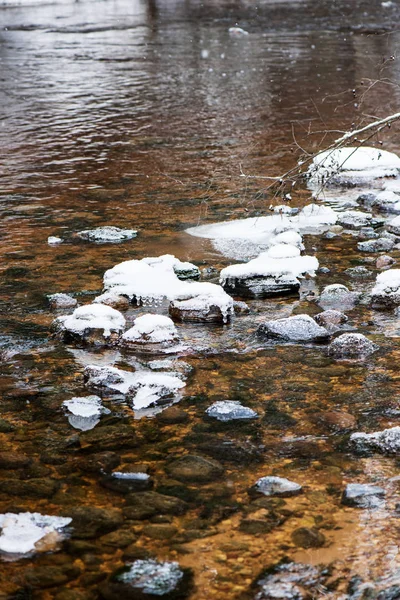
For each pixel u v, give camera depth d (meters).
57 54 22.67
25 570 3.18
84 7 37.25
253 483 3.78
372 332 5.61
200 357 5.24
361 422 4.36
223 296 5.94
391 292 6.09
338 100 15.42
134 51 23.06
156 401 4.61
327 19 30.86
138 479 3.80
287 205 8.93
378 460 3.97
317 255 7.32
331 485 3.75
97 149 11.79
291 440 4.18
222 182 9.83
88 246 7.54
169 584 3.08
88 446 4.14
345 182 9.85
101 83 17.86
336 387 4.78
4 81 18.25
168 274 6.52
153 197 9.22
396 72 18.56
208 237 7.79
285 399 4.64
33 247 7.51
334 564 3.19
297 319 5.61
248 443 4.16
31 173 10.42
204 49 23.27
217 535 3.38
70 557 3.25
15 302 6.18
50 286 6.52
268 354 5.27
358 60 20.55
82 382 4.89
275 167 10.50
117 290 6.24
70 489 3.74
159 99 15.88
